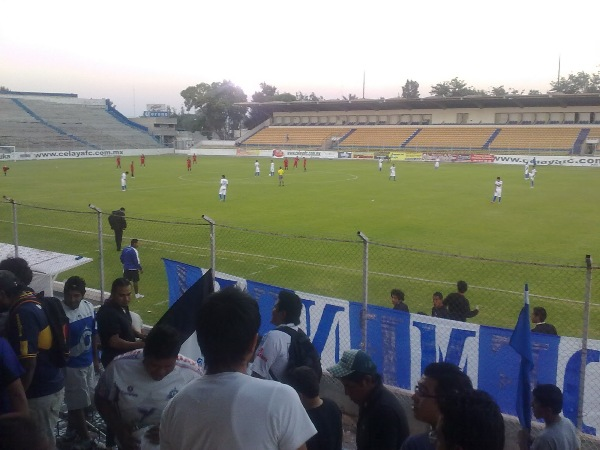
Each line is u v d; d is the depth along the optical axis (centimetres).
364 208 3212
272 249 2025
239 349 311
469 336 802
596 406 738
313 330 926
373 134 9656
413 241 2266
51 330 588
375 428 441
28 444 222
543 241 2298
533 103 8656
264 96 14838
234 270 1730
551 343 750
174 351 478
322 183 4756
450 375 354
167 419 310
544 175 5544
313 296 922
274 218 2841
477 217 2908
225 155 9425
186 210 3142
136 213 3025
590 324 1268
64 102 10944
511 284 1591
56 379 597
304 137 10106
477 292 1505
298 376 463
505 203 3466
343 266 1773
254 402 296
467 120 9488
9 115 9381
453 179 5144
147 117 11888
